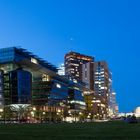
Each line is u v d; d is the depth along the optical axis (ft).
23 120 637.71
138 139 117.91
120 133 161.58
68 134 155.22
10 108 642.63
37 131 189.88
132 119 403.13
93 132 174.70
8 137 131.03
